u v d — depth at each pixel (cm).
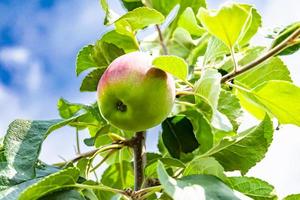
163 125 96
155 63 89
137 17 97
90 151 95
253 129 93
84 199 87
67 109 101
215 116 93
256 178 91
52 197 86
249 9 93
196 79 99
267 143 92
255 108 99
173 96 91
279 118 94
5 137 89
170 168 94
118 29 99
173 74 90
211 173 89
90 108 96
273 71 100
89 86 98
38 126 91
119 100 91
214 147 93
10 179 86
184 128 96
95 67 101
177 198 82
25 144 89
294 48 97
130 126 91
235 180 91
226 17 93
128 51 101
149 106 90
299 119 93
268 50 97
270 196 91
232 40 93
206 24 94
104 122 97
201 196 83
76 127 99
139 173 92
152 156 96
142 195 88
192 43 108
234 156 93
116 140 96
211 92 89
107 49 99
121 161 102
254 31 101
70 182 86
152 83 90
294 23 97
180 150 96
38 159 89
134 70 90
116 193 88
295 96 92
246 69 93
